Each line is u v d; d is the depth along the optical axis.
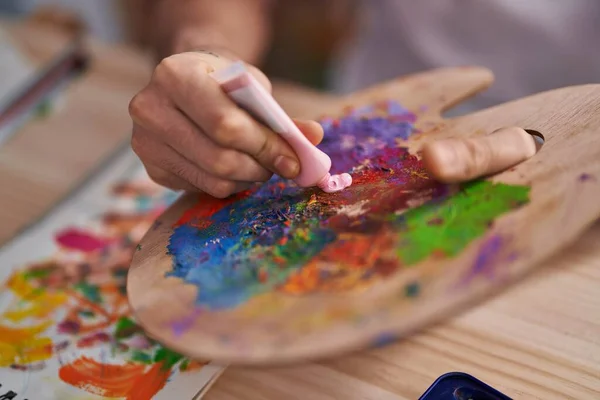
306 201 0.44
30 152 0.77
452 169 0.39
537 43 0.88
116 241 0.62
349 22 1.25
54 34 0.97
